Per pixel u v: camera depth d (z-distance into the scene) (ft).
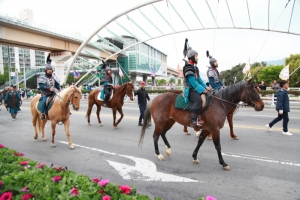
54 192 8.13
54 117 20.04
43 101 20.47
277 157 16.37
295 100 52.42
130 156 17.54
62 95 19.70
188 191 11.68
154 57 230.07
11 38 79.25
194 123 14.52
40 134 26.45
